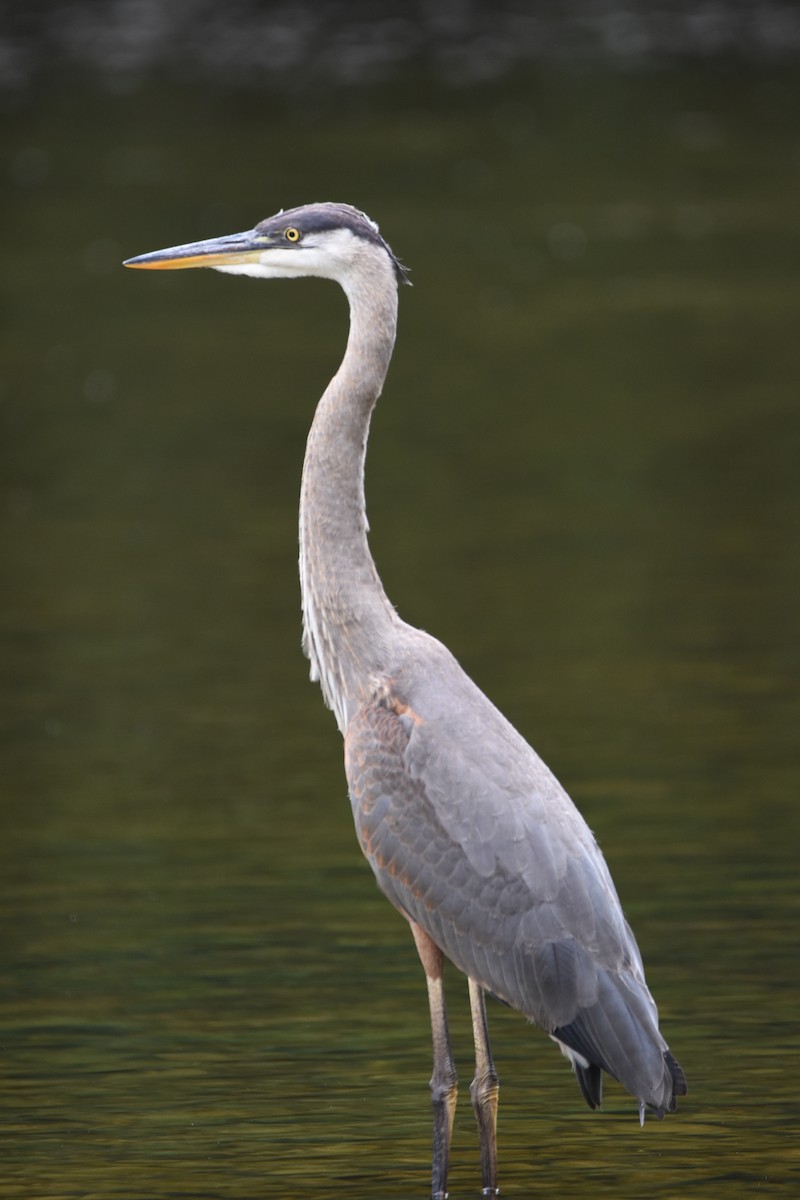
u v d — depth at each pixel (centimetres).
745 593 1638
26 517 1920
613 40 4962
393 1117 778
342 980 929
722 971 913
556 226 3344
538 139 3994
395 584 1673
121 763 1274
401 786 714
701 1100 781
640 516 1889
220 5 5175
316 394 2414
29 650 1524
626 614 1579
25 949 970
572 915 681
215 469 2089
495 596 1638
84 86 4481
